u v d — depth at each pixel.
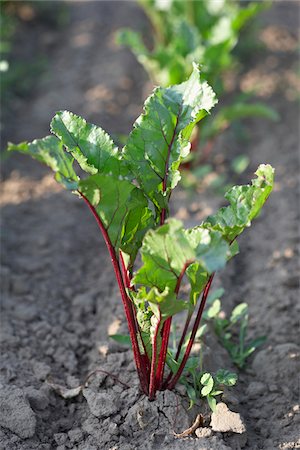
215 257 2.82
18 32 9.38
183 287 4.66
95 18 9.86
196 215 5.77
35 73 8.29
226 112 6.04
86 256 5.52
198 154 6.22
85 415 3.74
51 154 2.90
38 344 4.38
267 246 5.43
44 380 4.03
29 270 5.18
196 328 3.44
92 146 3.27
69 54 8.78
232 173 6.49
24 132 7.09
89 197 3.04
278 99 7.77
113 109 7.52
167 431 3.48
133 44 6.18
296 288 4.85
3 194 6.16
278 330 4.47
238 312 4.20
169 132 3.31
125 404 3.64
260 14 10.02
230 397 3.68
